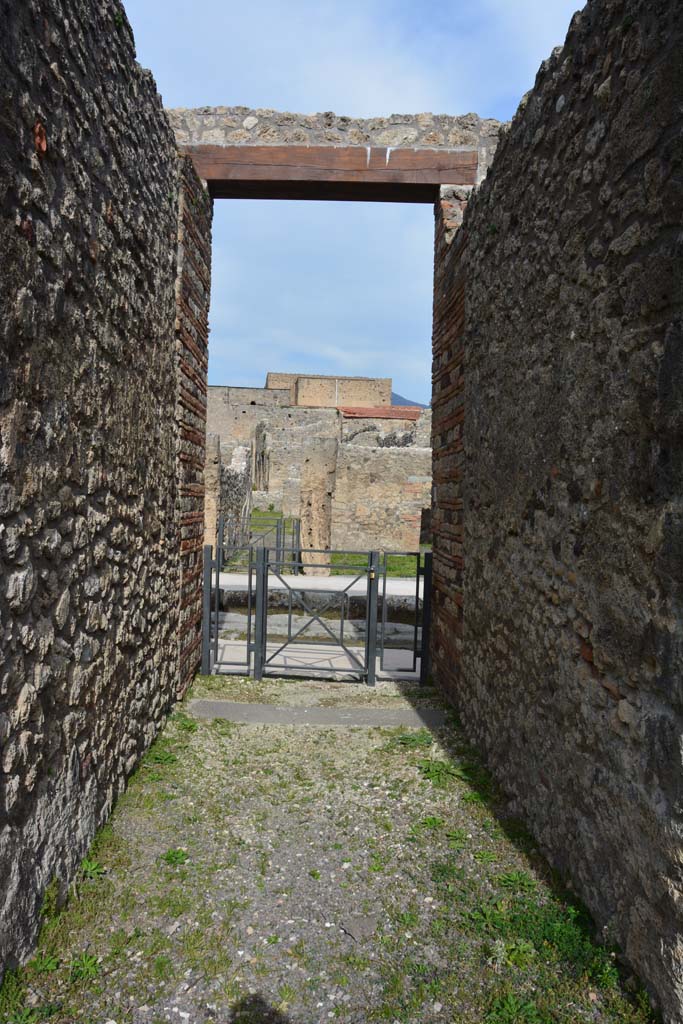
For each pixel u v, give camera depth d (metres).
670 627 1.92
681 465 1.88
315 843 3.18
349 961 2.37
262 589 6.03
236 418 37.28
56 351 2.57
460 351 4.92
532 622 3.21
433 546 6.00
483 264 4.24
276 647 7.13
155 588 4.32
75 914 2.53
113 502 3.37
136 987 2.21
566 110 2.81
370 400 39.50
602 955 2.29
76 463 2.83
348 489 15.23
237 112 5.77
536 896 2.72
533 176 3.24
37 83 2.35
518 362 3.48
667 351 1.95
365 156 5.76
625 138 2.25
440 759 4.16
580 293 2.64
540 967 2.31
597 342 2.48
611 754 2.34
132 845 3.09
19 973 2.19
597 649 2.45
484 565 4.16
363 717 5.01
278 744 4.41
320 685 5.86
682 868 1.85
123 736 3.58
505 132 3.73
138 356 3.81
